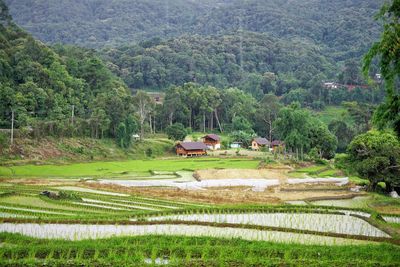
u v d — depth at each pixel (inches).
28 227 1197.1
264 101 6963.6
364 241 1161.4
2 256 871.1
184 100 6835.6
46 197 1792.6
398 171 2578.7
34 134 3996.1
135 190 2271.2
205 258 888.9
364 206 2070.6
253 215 1520.7
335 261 873.5
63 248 920.9
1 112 4097.0
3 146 3555.6
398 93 967.6
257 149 5728.3
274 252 949.8
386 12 890.1
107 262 840.3
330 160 4822.8
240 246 983.0
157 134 6136.8
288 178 3174.2
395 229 1311.5
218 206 1726.1
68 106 4862.2
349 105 5782.5
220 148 5738.2
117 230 1192.8
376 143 2632.9
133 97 5816.9
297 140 4320.9
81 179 2765.7
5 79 4564.5
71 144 4247.0
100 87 5915.4
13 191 1946.4
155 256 892.6
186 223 1293.1
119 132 4722.0
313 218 1499.8
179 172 3393.2
